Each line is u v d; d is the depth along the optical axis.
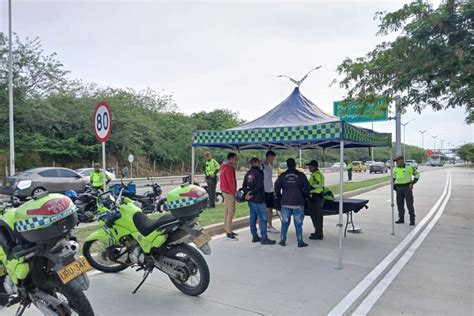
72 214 3.51
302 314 4.18
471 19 8.45
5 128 24.98
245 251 6.99
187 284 4.88
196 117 47.81
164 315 4.14
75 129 29.47
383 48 10.78
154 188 11.85
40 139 25.95
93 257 5.66
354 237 8.38
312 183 8.12
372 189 21.81
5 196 17.28
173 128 39.53
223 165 8.23
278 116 7.97
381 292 4.95
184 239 4.66
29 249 3.49
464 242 7.97
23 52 26.20
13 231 3.61
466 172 51.84
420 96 9.98
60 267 3.40
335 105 19.39
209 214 10.68
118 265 5.64
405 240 8.11
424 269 6.00
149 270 4.90
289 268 5.94
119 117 31.45
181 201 4.52
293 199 7.34
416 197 17.56
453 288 5.11
